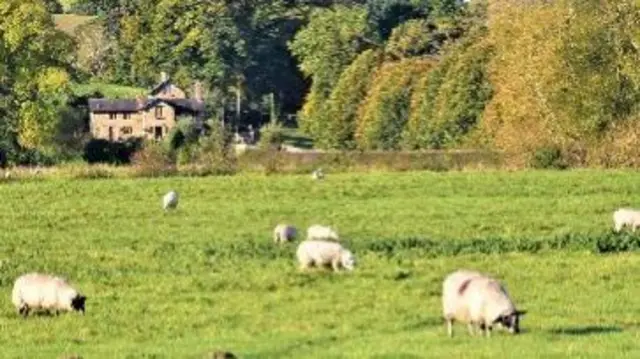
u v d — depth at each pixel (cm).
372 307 14588
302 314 14150
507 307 11756
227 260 18838
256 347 11988
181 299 15275
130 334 13125
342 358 11100
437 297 15212
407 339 12081
